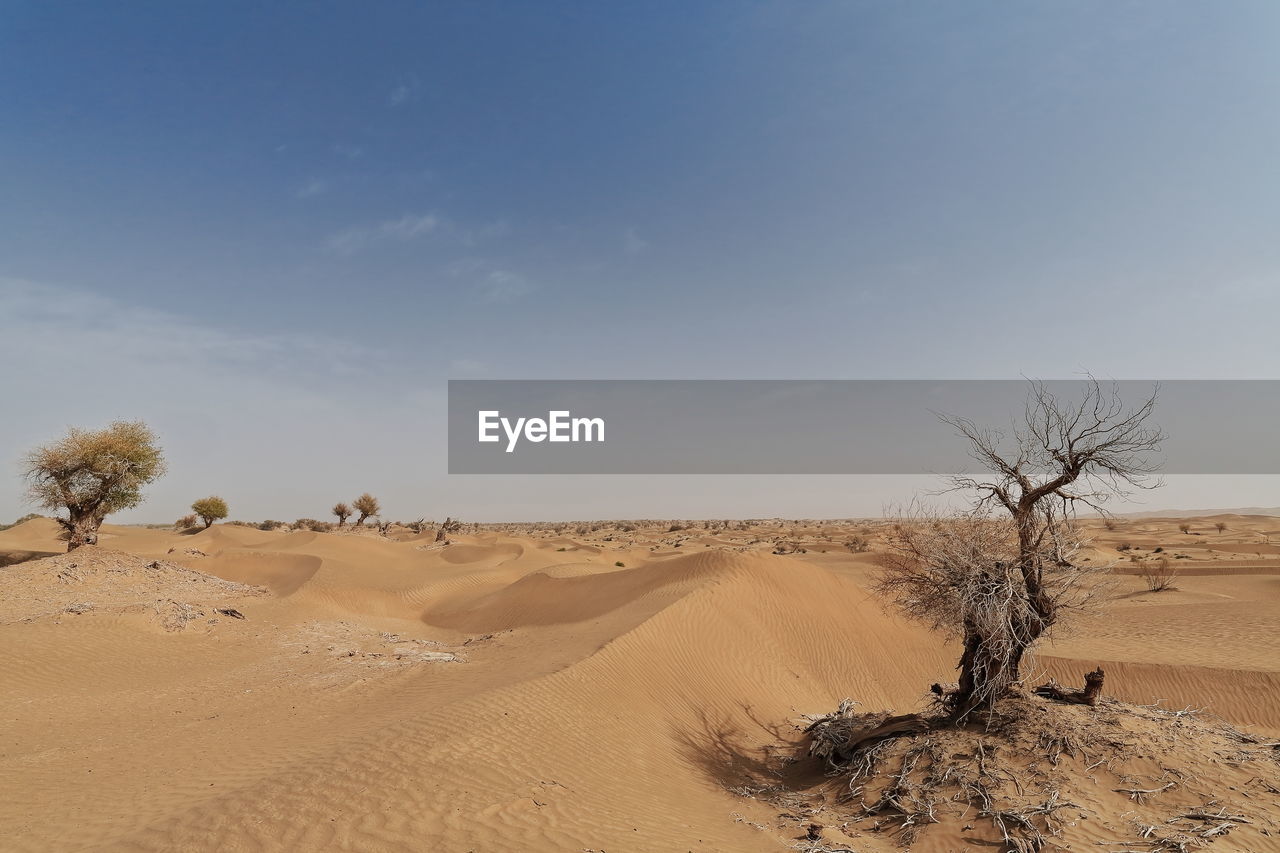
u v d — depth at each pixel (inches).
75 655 822.5
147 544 2454.5
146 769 474.3
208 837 322.0
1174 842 338.3
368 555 2160.4
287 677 796.0
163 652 888.3
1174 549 2475.4
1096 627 1123.3
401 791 372.5
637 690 622.8
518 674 647.8
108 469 1328.7
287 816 342.6
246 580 1710.1
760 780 509.7
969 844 358.6
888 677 895.7
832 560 2187.5
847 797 438.6
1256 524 4468.5
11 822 376.2
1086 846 340.8
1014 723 445.7
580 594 1222.9
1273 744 457.1
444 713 496.7
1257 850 335.3
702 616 846.5
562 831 349.7
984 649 467.5
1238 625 1103.0
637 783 451.2
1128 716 470.9
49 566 1166.3
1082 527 477.7
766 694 733.3
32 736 577.9
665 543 3265.3
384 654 916.0
